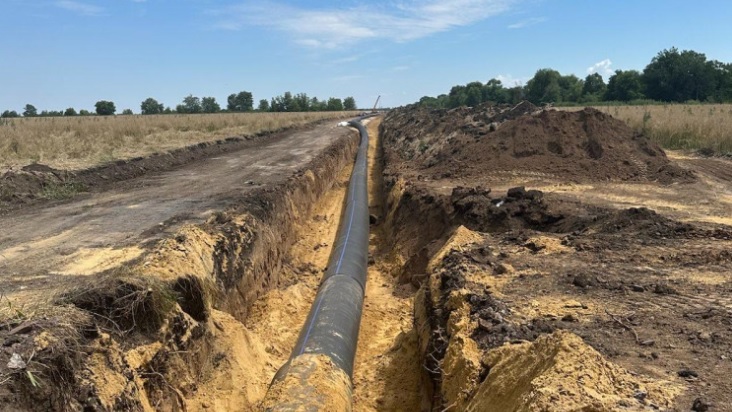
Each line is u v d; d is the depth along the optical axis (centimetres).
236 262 951
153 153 1952
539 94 6638
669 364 466
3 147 1845
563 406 359
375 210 1955
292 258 1346
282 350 897
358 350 890
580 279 711
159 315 623
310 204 1772
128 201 1247
